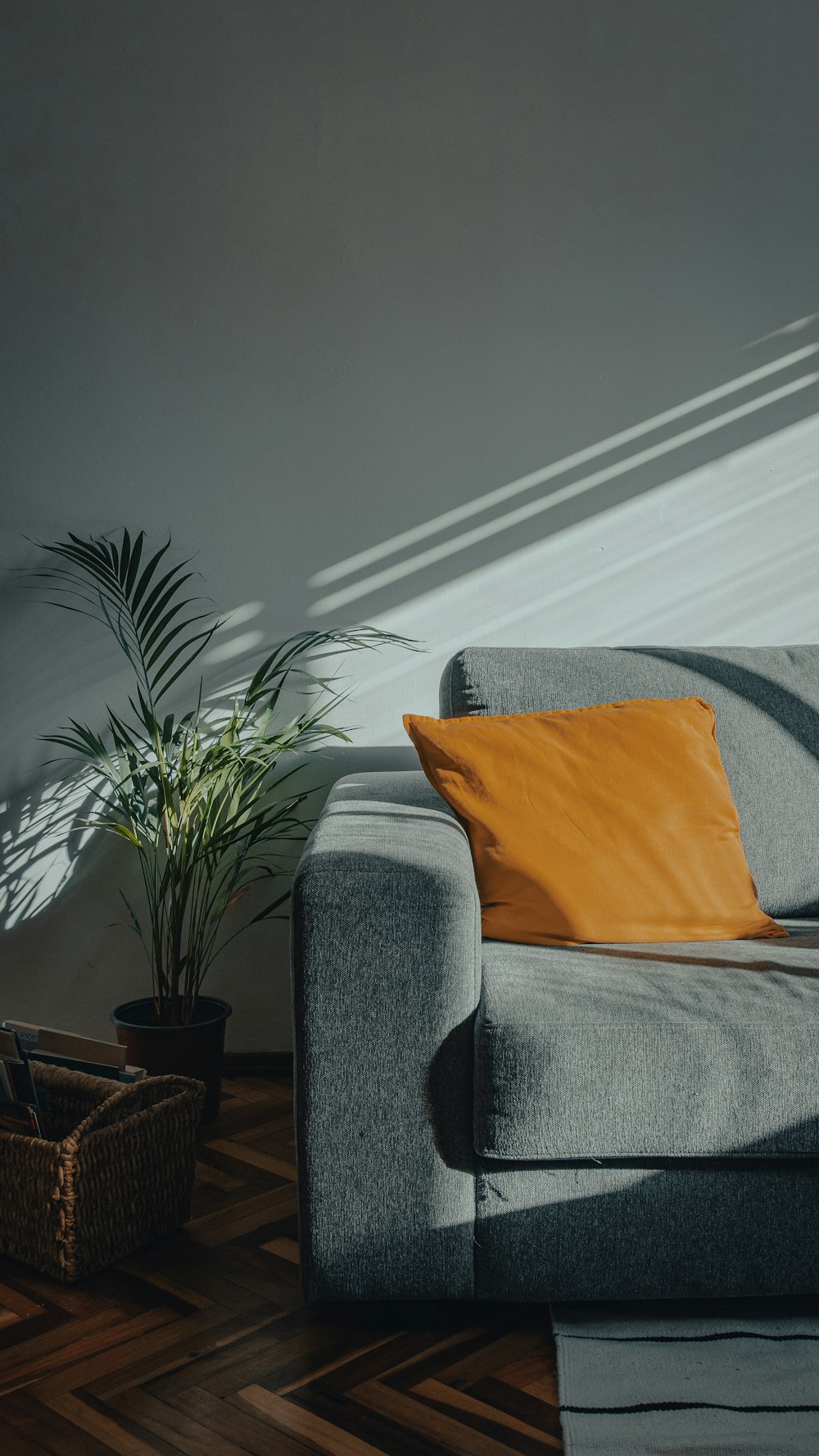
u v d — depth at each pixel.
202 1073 2.21
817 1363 1.40
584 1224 1.45
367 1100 1.46
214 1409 1.33
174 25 2.43
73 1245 1.62
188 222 2.45
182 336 2.46
